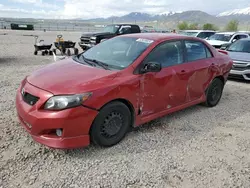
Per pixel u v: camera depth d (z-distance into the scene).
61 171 2.84
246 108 5.36
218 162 3.19
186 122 4.41
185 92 4.38
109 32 15.25
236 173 2.98
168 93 4.01
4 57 11.06
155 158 3.19
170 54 4.11
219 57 5.22
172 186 2.69
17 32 31.02
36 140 2.99
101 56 4.04
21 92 3.33
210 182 2.79
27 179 2.67
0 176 2.68
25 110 3.01
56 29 44.38
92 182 2.68
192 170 2.99
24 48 15.09
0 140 3.41
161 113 4.03
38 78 3.32
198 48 4.76
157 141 3.64
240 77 7.93
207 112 4.99
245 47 9.04
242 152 3.48
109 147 3.38
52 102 2.86
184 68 4.24
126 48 4.00
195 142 3.68
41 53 13.10
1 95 5.32
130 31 15.73
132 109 3.54
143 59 3.64
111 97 3.14
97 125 3.11
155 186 2.67
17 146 3.29
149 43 3.93
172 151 3.39
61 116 2.82
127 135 3.76
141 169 2.95
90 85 3.04
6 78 6.95
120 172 2.87
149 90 3.66
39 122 2.86
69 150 3.26
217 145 3.63
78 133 2.97
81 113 2.91
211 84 5.05
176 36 4.39
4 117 4.16
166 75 3.88
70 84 3.03
